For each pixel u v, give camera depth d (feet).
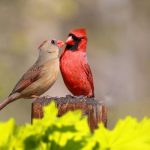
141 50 81.76
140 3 82.69
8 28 73.77
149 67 80.84
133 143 9.87
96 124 13.50
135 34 82.17
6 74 64.49
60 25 76.64
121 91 55.26
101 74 77.51
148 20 82.74
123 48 80.48
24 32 73.77
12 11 74.64
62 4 72.95
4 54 69.62
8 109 57.31
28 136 9.53
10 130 9.48
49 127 9.57
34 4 73.77
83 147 9.66
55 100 13.76
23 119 57.57
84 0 80.53
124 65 79.82
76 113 9.71
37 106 13.80
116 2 81.97
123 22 81.66
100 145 9.81
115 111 50.90
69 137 9.71
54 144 9.61
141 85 79.25
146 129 9.86
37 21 74.69
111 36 80.64
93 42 79.61
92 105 13.55
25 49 71.46
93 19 80.79
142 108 53.06
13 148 9.53
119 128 9.85
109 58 79.05
